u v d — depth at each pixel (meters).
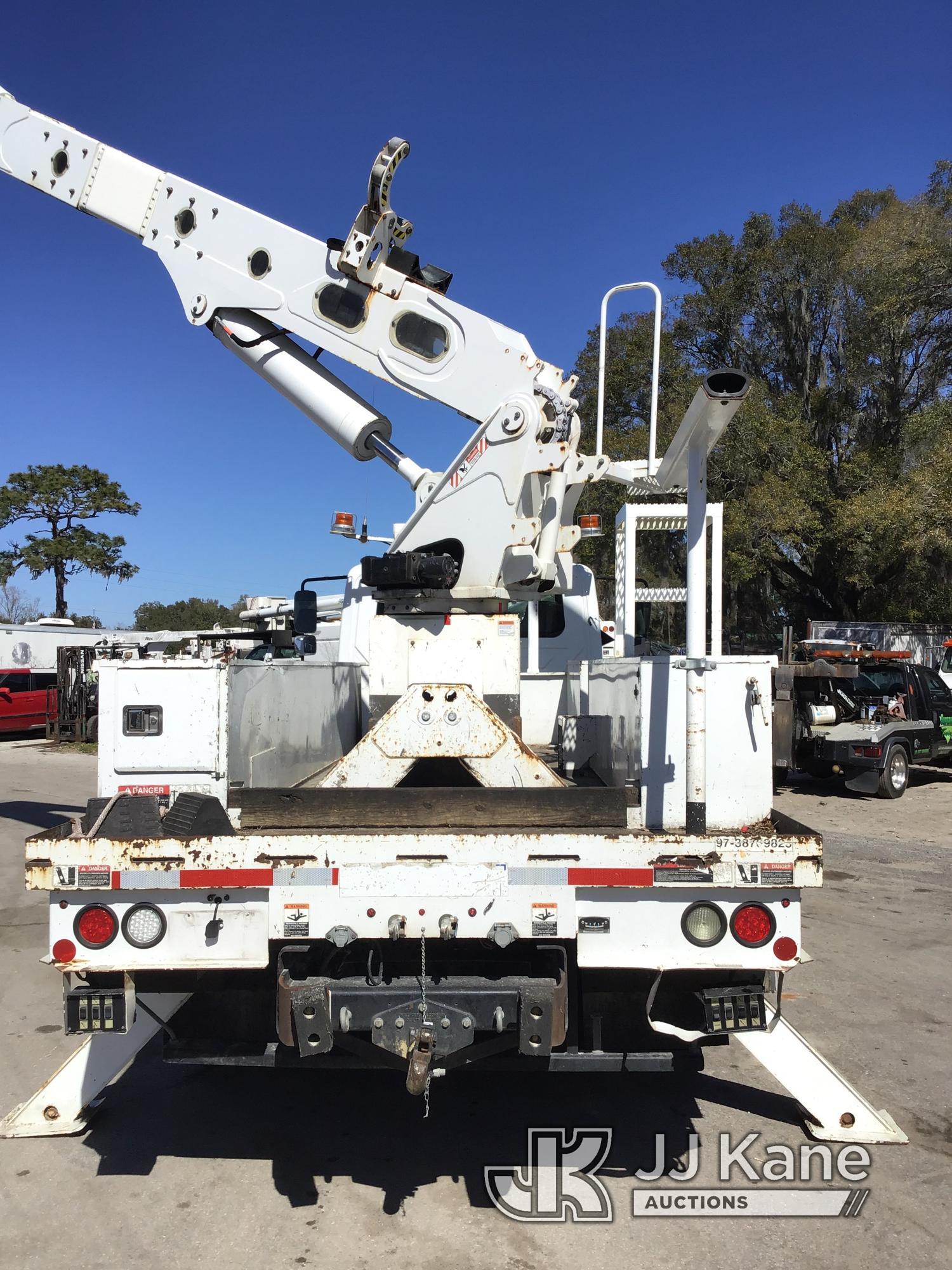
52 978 5.32
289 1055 3.06
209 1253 2.73
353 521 5.71
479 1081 3.94
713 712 3.01
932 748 13.00
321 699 4.24
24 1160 3.27
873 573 24.50
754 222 28.28
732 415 2.62
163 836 2.91
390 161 3.93
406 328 4.25
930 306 23.42
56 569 35.88
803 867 2.84
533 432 3.87
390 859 2.87
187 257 4.72
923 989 5.01
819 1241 2.81
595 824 3.01
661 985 3.11
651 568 10.84
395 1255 2.73
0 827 9.97
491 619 3.84
